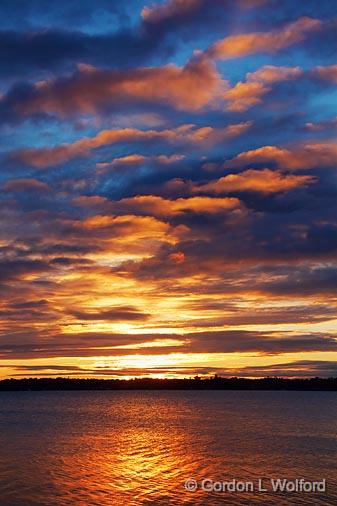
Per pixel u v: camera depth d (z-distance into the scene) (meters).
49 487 40.97
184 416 125.19
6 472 46.97
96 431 87.19
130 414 135.62
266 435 78.31
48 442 70.94
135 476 45.47
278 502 37.00
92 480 43.75
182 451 60.91
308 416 121.88
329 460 53.78
